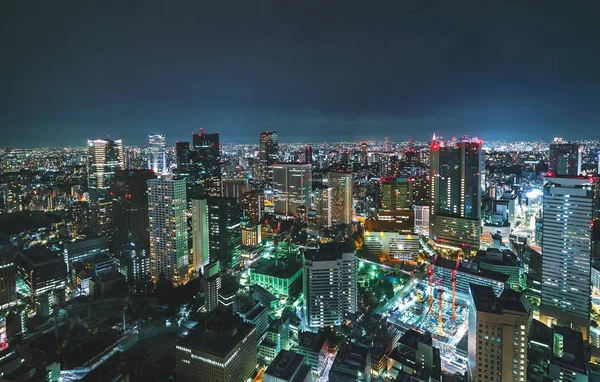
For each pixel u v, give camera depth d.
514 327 148.50
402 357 191.62
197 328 184.50
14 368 174.88
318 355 195.12
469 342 172.12
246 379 180.25
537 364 178.25
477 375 155.75
